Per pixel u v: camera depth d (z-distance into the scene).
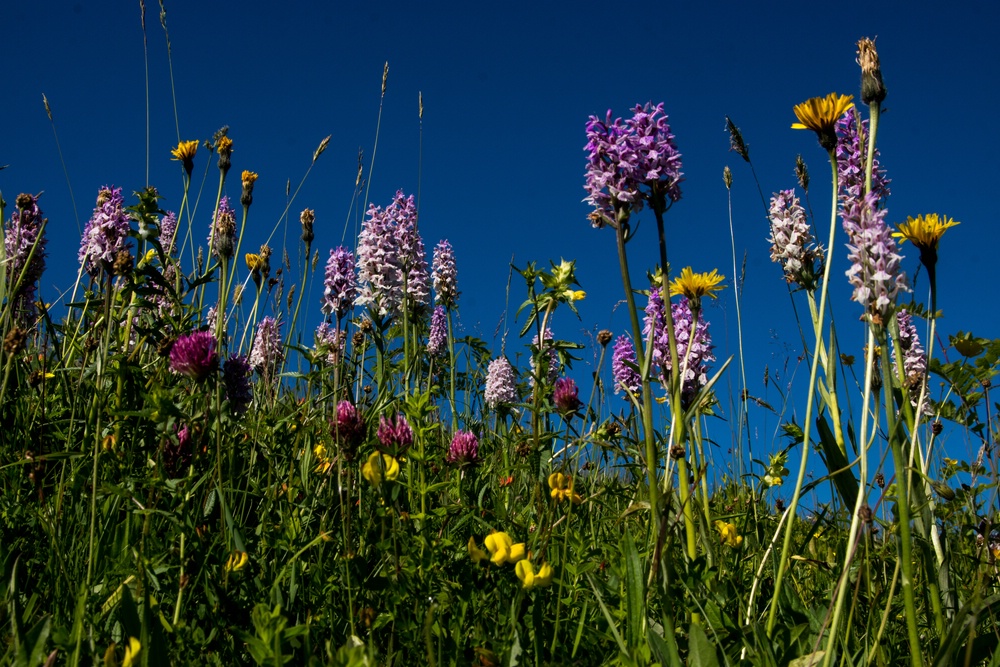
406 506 0.63
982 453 0.61
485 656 0.47
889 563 0.62
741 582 0.61
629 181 0.53
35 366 0.80
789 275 0.65
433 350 1.17
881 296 0.46
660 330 0.71
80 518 0.58
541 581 0.47
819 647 0.54
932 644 0.53
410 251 1.09
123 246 0.73
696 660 0.47
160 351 0.62
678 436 0.58
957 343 0.58
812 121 0.55
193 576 0.51
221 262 0.86
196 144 0.97
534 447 0.64
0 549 0.53
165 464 0.59
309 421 0.73
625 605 0.51
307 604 0.53
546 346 0.66
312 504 0.62
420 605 0.50
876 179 0.59
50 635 0.45
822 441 0.56
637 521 0.68
